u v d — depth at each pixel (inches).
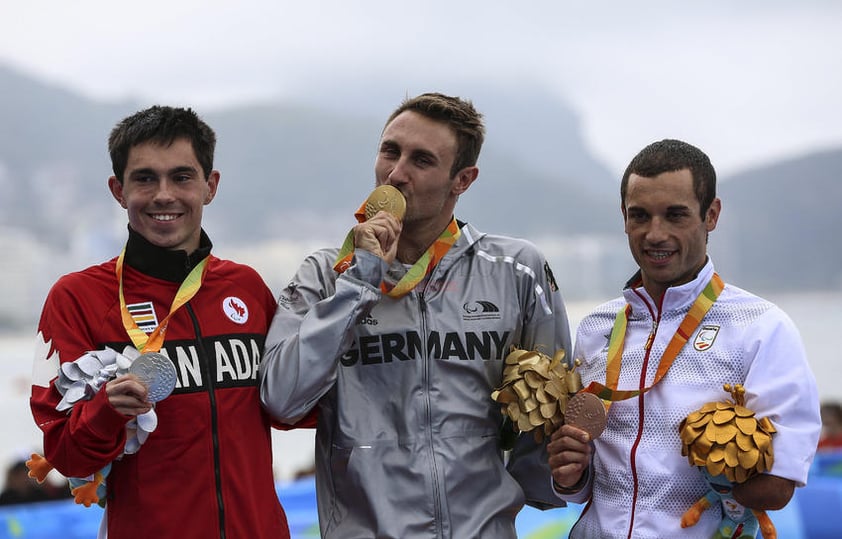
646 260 305.3
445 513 315.0
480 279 335.9
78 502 289.4
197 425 298.4
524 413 318.7
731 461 278.5
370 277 305.9
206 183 319.3
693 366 302.8
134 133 305.9
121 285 304.0
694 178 299.4
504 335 332.2
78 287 304.2
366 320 326.3
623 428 309.6
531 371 320.2
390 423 321.7
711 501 293.7
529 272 340.2
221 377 305.4
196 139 312.7
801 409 286.5
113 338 300.7
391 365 323.3
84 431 275.3
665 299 311.1
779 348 292.4
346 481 320.5
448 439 320.2
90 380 285.0
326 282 330.3
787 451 281.7
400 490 315.6
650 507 300.2
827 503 642.2
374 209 317.7
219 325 312.8
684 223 299.7
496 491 325.7
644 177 302.0
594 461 318.0
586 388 315.9
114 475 299.7
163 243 308.3
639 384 309.7
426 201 324.5
